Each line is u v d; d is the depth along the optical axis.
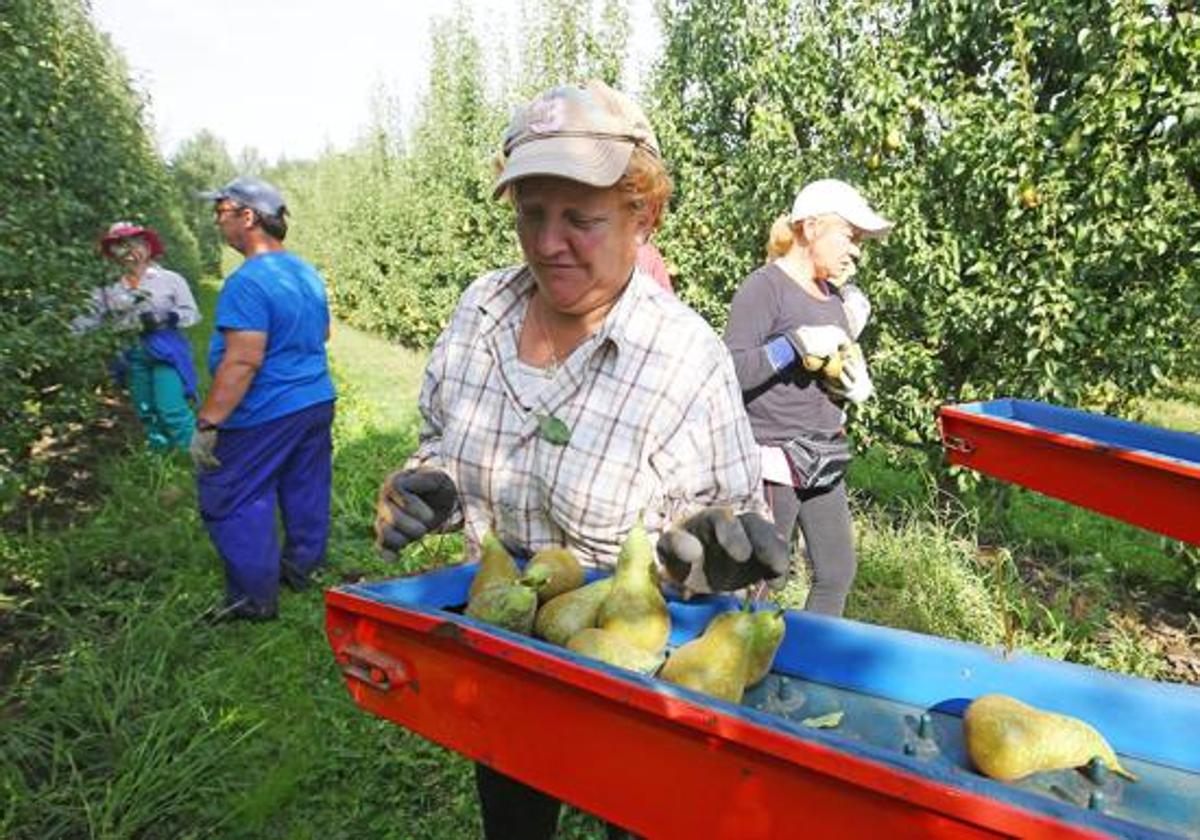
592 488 1.85
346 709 3.70
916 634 1.64
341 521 6.11
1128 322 5.13
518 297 1.98
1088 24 4.93
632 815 1.30
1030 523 6.25
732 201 7.27
